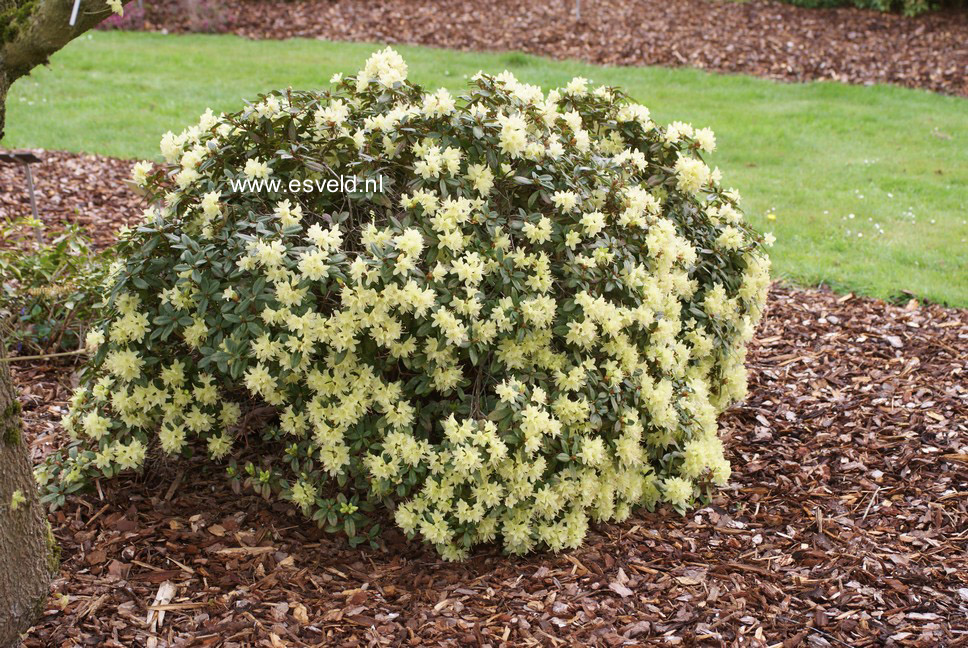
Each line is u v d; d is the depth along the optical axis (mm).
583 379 2885
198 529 3018
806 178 7633
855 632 2637
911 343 4785
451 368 2799
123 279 2883
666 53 11312
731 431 3951
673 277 3266
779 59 11070
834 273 5750
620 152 3654
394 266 2668
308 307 2707
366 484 2883
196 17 12391
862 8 12203
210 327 2822
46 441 3504
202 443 3465
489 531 2844
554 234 2967
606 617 2686
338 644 2533
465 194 2904
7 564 2191
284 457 2932
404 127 2939
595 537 3121
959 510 3297
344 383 2773
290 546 2971
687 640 2584
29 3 1990
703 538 3150
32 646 2447
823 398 4223
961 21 11672
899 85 10383
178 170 3082
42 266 4195
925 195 7273
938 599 2791
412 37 11992
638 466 3133
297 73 10242
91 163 7199
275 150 3025
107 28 12188
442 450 2777
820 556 3025
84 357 4148
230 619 2602
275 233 2719
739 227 3730
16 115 8445
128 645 2473
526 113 3156
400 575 2875
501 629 2617
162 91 9453
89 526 2986
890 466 3623
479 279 2746
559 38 11781
